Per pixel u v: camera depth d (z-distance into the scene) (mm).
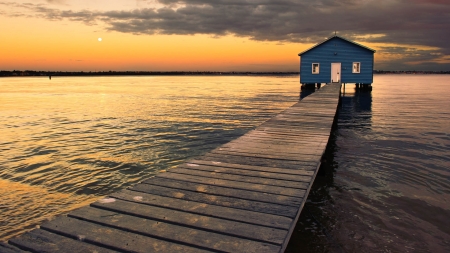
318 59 34281
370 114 19094
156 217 3193
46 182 7352
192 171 4926
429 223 5113
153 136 12734
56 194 6660
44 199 6395
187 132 13625
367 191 6539
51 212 5824
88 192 6785
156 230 2910
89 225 2998
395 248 4395
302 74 34719
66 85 68438
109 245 2633
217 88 55844
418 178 7297
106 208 3402
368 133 12992
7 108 23344
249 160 5613
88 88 55406
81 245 2643
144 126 15188
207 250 2592
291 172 4887
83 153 9969
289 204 3592
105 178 7648
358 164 8484
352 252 4312
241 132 13648
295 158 5746
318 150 6379
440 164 8375
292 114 11805
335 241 4594
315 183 7023
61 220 3100
